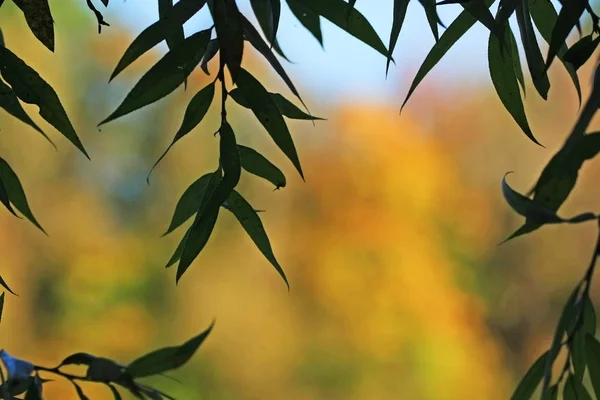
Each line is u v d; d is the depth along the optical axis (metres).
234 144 3.04
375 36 3.11
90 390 6.87
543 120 7.84
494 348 7.88
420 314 7.87
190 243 3.05
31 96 3.09
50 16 3.08
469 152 8.38
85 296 7.46
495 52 3.10
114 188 7.68
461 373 7.69
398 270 7.92
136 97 3.05
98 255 7.56
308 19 3.21
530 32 3.07
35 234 7.43
